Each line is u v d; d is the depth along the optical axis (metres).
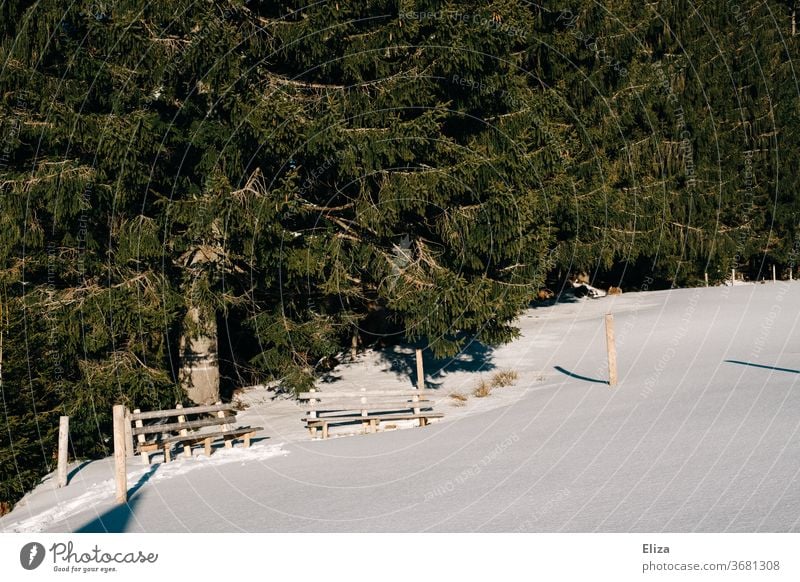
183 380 16.14
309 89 14.93
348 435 13.00
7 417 12.77
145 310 13.58
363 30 14.62
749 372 12.51
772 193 39.16
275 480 9.63
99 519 8.53
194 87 14.01
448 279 14.27
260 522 7.61
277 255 13.89
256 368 19.45
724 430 8.52
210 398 16.17
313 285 16.53
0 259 14.07
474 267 14.85
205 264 14.49
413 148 13.80
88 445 14.11
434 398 15.63
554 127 23.09
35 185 12.95
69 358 14.12
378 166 13.74
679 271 34.38
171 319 14.16
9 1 13.04
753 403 9.80
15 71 12.87
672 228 33.09
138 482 10.45
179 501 8.99
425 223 15.78
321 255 14.49
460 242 14.73
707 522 5.70
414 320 14.94
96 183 13.12
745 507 5.84
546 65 24.55
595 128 26.47
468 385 16.58
